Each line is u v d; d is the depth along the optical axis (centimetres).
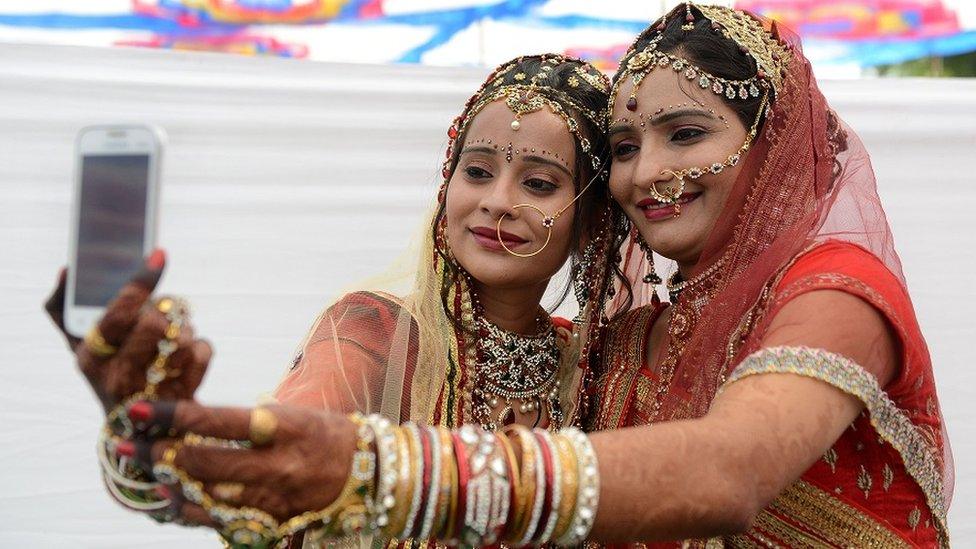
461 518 102
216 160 286
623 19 299
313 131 289
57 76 278
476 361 178
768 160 160
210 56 284
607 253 190
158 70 282
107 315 92
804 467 115
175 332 95
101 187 96
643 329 182
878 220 164
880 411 137
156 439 97
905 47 309
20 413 288
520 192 175
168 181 284
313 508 98
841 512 146
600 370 186
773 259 151
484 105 178
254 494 96
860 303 132
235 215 287
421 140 291
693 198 164
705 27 167
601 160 183
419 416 170
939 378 295
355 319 173
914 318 141
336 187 290
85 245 96
